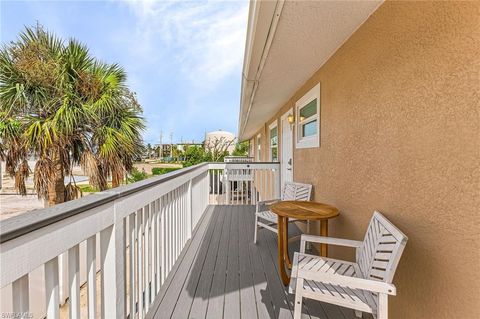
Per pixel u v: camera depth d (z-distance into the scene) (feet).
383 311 4.29
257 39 7.38
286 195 12.95
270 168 19.26
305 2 5.64
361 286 4.41
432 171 4.44
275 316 6.20
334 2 5.73
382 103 5.95
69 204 3.56
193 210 12.44
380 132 6.05
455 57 3.97
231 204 18.93
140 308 5.90
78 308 3.71
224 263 8.98
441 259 4.25
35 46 14.42
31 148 14.28
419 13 4.71
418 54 4.75
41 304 5.66
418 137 4.78
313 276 4.73
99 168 15.72
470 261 3.73
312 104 11.91
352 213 7.55
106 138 15.62
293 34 7.16
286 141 17.33
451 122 4.05
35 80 14.06
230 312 6.31
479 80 3.61
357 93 7.17
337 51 8.51
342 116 8.18
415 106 4.85
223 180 22.65
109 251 4.60
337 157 8.66
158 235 7.20
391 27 5.55
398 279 5.38
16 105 14.06
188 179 10.89
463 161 3.85
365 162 6.78
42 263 2.97
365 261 5.74
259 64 9.32
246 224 13.74
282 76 11.08
